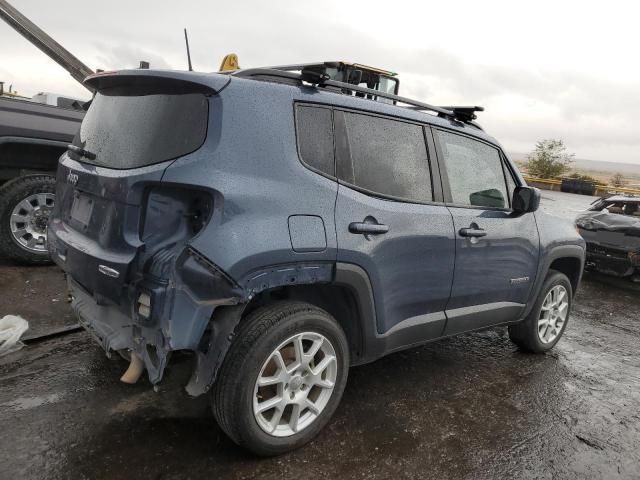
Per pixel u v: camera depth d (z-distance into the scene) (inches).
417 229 112.5
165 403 110.7
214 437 100.5
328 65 118.4
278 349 91.3
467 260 126.3
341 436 105.9
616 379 153.2
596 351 178.1
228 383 86.9
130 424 102.0
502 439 111.5
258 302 97.5
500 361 157.4
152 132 89.7
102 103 107.0
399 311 113.1
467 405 125.6
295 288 102.3
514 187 150.0
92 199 97.7
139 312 84.3
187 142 86.3
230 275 82.7
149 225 86.3
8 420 99.1
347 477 92.9
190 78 88.0
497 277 137.0
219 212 83.3
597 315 230.1
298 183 93.7
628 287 298.2
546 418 123.4
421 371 143.5
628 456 110.1
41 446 92.4
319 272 95.0
